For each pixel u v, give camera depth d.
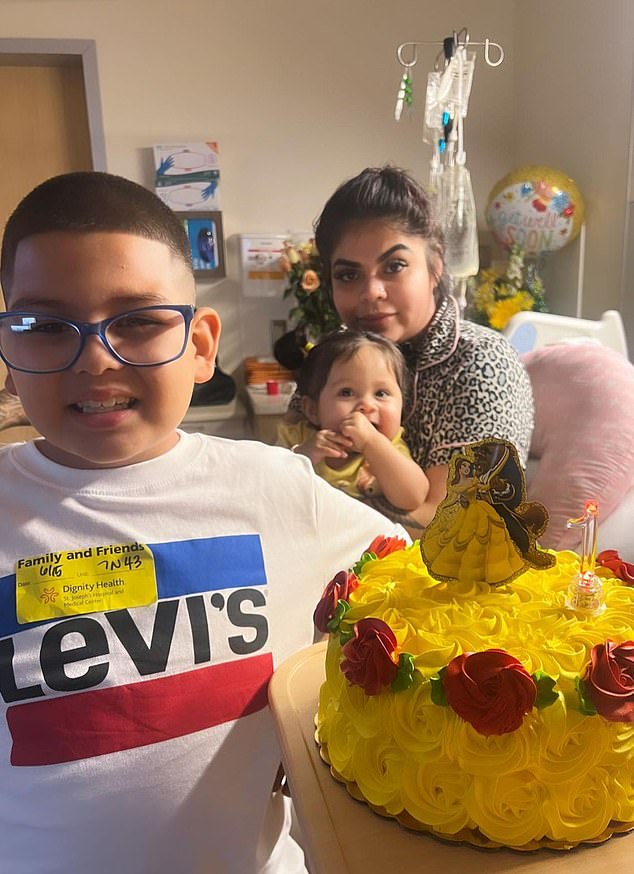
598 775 0.53
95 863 0.68
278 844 0.78
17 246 0.64
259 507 0.77
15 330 0.64
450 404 1.21
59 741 0.66
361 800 0.58
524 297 2.61
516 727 0.51
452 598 0.62
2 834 0.69
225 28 2.81
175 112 2.85
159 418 0.67
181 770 0.69
